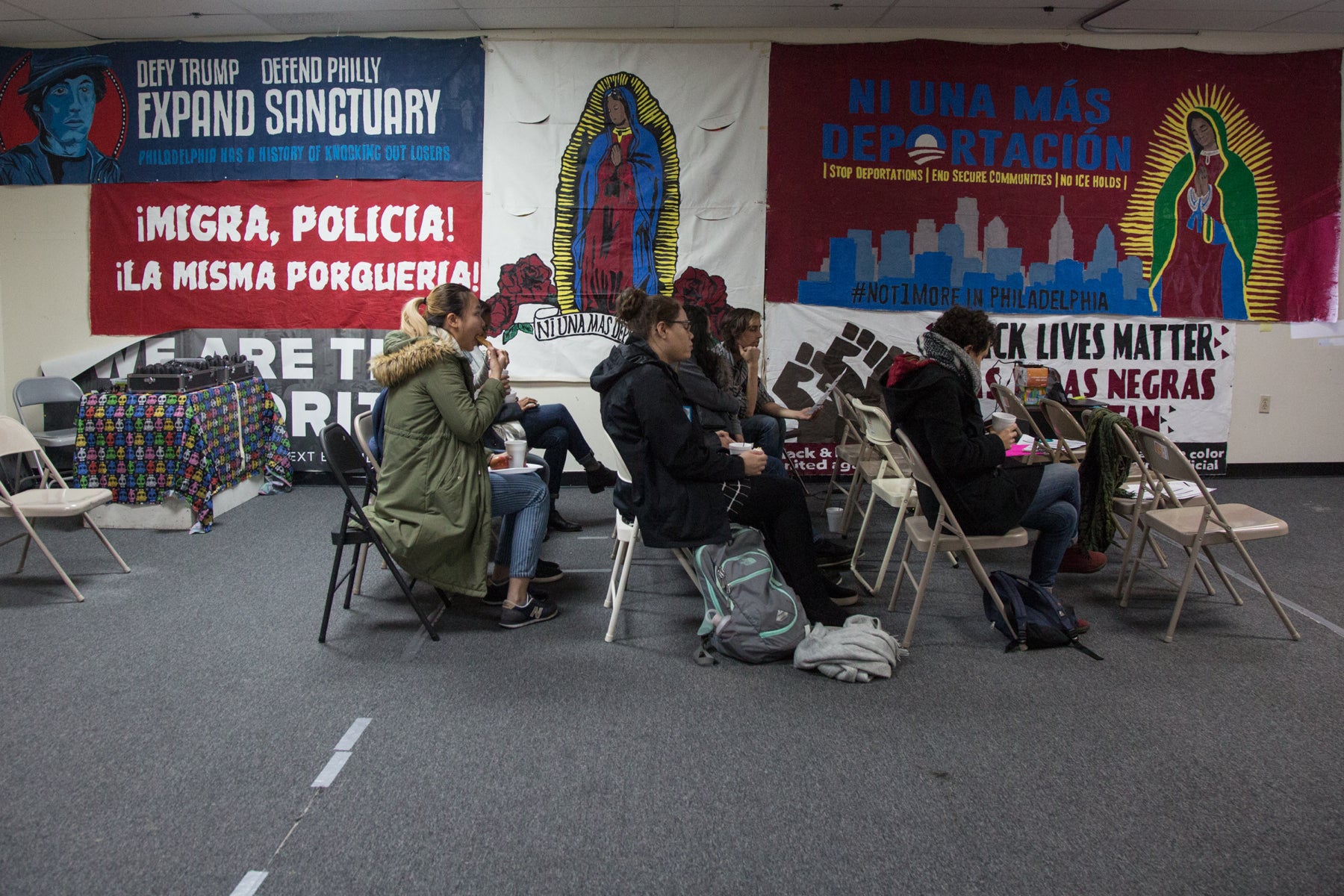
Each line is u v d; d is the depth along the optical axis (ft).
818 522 15.72
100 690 8.81
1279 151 18.49
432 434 9.77
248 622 10.74
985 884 5.90
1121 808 6.77
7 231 18.51
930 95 18.10
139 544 14.16
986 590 9.92
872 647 9.04
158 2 16.03
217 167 18.28
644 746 7.72
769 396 15.39
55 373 18.69
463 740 7.81
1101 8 16.72
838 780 7.18
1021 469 9.86
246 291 18.56
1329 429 19.35
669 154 18.11
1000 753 7.59
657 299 9.38
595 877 5.98
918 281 18.49
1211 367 18.95
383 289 18.48
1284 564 13.07
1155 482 11.42
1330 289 18.85
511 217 18.22
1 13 16.56
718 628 9.45
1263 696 8.67
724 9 16.79
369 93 18.07
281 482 18.11
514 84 17.95
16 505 11.39
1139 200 18.49
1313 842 6.33
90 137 18.30
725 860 6.15
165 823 6.55
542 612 10.73
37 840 6.33
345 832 6.46
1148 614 10.96
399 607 11.32
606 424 9.68
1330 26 17.74
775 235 18.33
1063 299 18.63
